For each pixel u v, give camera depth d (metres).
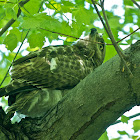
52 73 8.48
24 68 8.31
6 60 12.53
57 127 6.66
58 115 6.70
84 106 6.36
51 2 10.04
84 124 6.42
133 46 6.12
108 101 6.18
